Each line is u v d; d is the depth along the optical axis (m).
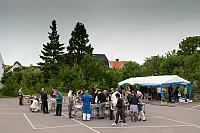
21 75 70.19
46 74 71.44
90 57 59.75
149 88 47.12
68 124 20.25
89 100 22.36
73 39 81.25
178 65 67.81
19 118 23.45
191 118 24.05
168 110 31.12
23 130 17.52
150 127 18.97
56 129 18.02
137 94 22.81
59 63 76.62
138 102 22.28
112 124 19.73
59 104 25.45
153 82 42.72
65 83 56.69
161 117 24.72
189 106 35.97
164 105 37.78
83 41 81.25
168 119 23.33
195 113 28.11
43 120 22.27
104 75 58.06
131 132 16.98
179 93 46.50
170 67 67.88
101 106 23.38
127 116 24.69
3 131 17.09
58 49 78.19
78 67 58.94
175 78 41.78
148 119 23.27
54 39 78.06
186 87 42.84
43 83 62.59
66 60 79.88
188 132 17.03
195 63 59.84
